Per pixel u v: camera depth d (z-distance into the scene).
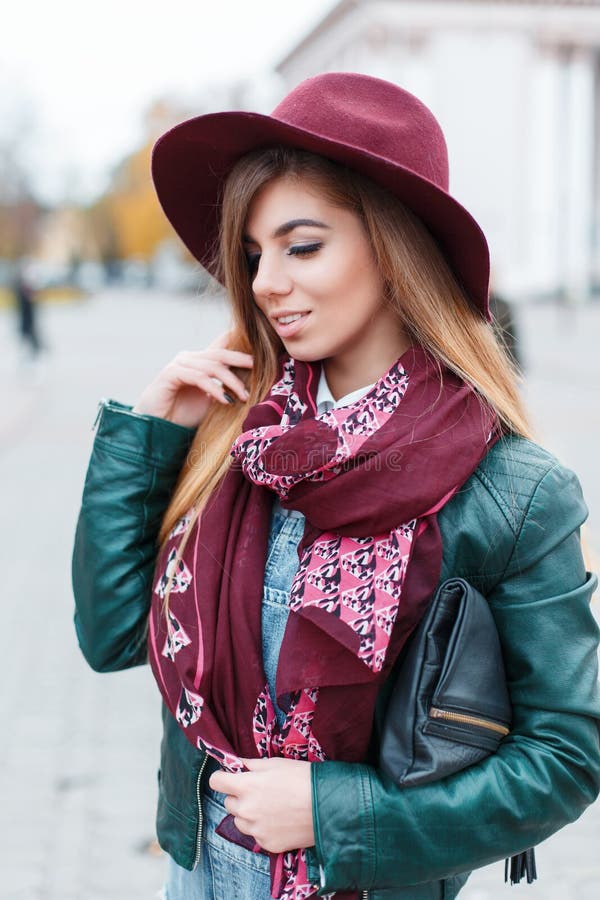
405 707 1.15
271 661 1.29
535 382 15.64
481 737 1.16
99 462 1.53
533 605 1.19
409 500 1.16
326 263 1.26
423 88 37.56
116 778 3.50
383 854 1.14
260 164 1.26
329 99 1.25
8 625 5.05
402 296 1.29
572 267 36.97
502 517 1.21
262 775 1.19
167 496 1.55
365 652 1.14
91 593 1.50
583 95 37.78
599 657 1.37
